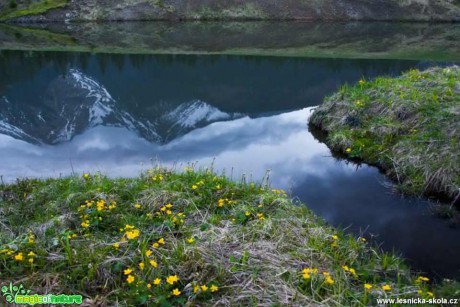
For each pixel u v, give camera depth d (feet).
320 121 41.45
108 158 35.37
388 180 30.42
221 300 16.48
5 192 25.53
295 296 16.52
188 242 19.71
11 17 158.40
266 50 103.09
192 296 16.44
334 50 103.40
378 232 24.09
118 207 23.26
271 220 21.94
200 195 24.52
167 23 161.68
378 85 41.45
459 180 27.20
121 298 16.67
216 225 21.75
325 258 19.47
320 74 73.41
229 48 106.32
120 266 17.81
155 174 27.37
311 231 21.65
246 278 17.63
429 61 84.69
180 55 94.38
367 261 20.33
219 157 35.53
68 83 65.00
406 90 38.50
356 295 17.02
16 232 20.83
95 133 42.34
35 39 119.34
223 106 53.36
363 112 38.11
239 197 25.08
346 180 30.71
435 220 25.40
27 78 68.33
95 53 95.86
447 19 181.98
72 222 21.57
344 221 25.29
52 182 27.02
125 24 158.71
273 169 32.86
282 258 19.02
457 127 31.09
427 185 28.04
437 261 21.44
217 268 17.90
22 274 17.71
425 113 34.01
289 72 75.61
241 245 19.81
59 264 18.03
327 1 183.83
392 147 32.53
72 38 123.54
